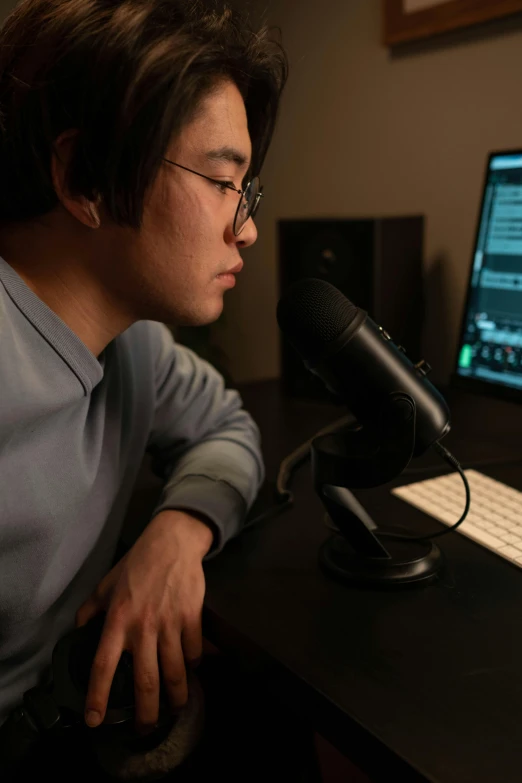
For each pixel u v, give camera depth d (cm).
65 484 71
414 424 68
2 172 68
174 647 69
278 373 207
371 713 53
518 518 82
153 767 65
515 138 128
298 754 81
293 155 181
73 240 69
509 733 51
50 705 65
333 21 160
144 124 62
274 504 94
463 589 71
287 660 60
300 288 72
